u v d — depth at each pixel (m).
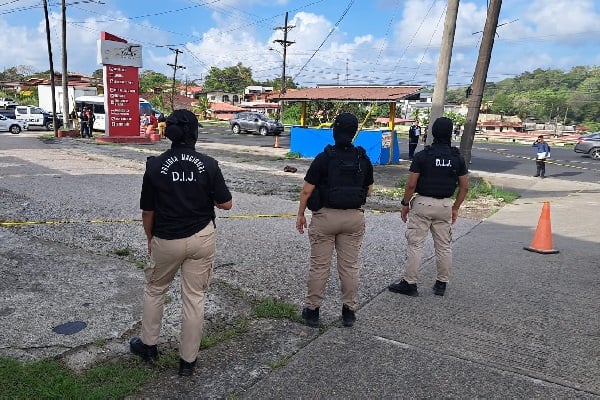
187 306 3.22
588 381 3.35
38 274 5.15
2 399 2.81
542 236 6.75
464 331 4.10
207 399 2.99
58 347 3.57
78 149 20.95
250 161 19.22
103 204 9.19
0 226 7.14
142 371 3.24
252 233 7.38
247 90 94.31
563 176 18.02
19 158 16.58
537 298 4.93
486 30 12.21
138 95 25.69
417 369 3.45
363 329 4.09
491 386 3.25
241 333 3.94
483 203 11.41
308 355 3.60
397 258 6.32
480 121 84.62
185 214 3.11
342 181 3.85
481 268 5.93
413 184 4.81
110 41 24.22
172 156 3.12
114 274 5.23
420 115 69.81
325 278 4.06
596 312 4.59
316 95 21.16
